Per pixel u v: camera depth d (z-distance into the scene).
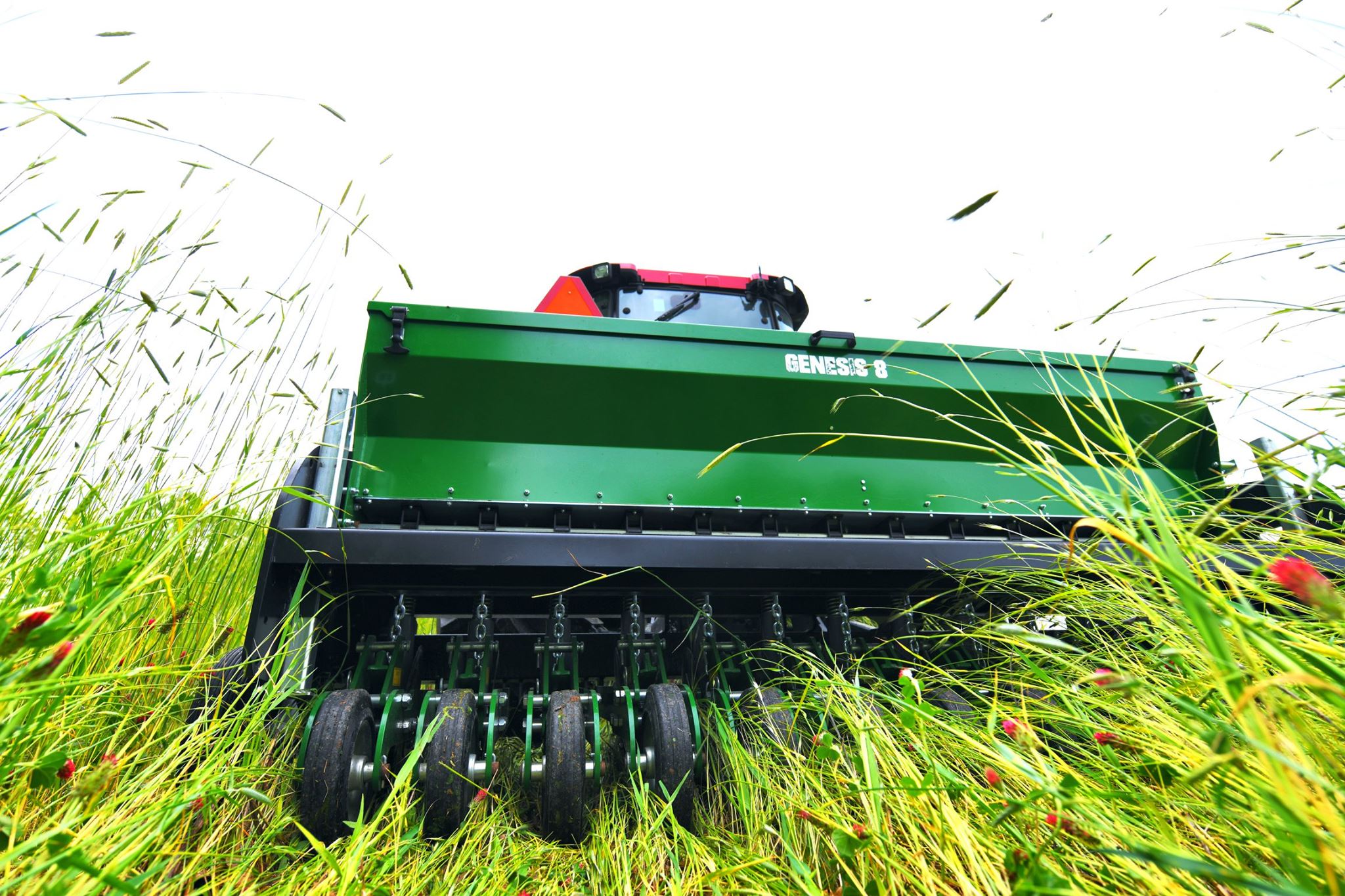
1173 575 0.71
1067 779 1.11
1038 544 2.67
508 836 2.27
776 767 2.19
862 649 3.33
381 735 2.37
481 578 2.84
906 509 3.62
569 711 2.48
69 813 1.26
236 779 1.79
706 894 1.83
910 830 1.51
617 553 2.71
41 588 1.05
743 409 3.57
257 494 2.07
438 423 3.26
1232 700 0.69
